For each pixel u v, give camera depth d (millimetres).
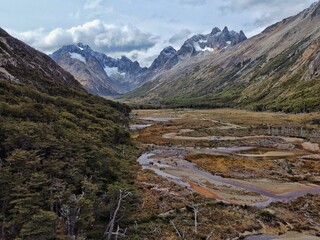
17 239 37312
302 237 51438
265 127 181000
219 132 169000
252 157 112625
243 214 59469
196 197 68438
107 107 180250
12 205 44594
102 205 50250
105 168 68000
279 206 64375
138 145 132625
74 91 177875
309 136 153875
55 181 50250
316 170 93125
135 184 73812
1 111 77312
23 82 146250
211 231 50344
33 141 60156
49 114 91125
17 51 184875
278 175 88312
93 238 45000
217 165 99500
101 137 102188
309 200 68188
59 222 44969
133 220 52594
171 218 55906
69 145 64688
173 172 91625
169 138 154000
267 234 52375
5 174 45812
